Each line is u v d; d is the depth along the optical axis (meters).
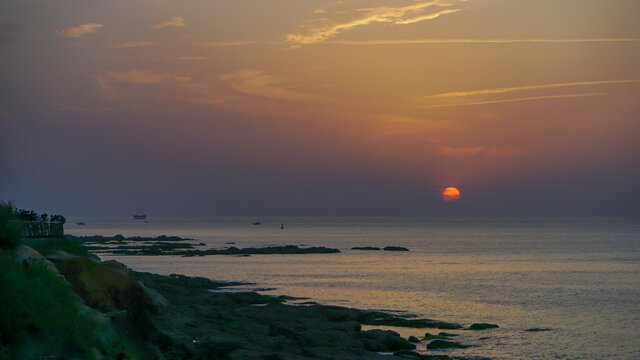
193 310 42.12
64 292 19.62
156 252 148.12
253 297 59.66
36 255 21.36
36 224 30.30
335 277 98.06
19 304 16.81
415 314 60.38
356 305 66.12
